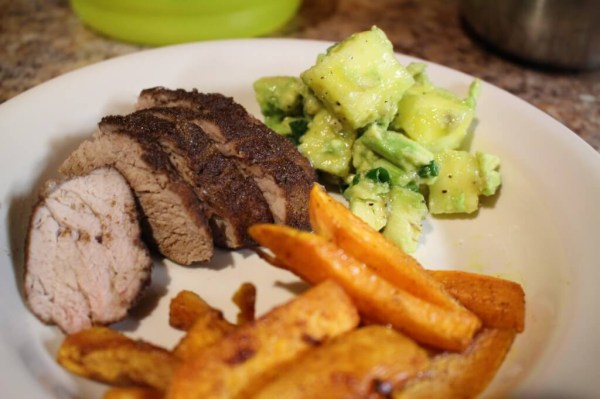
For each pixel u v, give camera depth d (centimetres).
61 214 32
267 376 26
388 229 35
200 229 32
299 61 42
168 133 34
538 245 34
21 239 33
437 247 35
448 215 37
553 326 30
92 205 32
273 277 33
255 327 26
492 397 28
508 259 34
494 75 48
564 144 36
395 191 36
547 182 35
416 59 42
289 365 26
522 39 47
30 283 30
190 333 28
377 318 29
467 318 28
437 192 36
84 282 31
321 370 25
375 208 35
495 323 30
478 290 31
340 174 37
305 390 25
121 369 27
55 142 36
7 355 27
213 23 47
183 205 32
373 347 26
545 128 37
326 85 36
